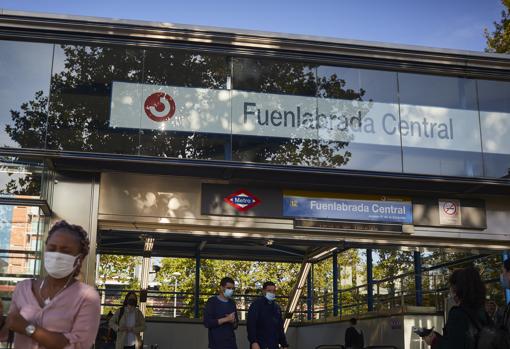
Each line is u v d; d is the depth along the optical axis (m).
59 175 11.57
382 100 12.81
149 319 20.98
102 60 11.91
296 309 24.70
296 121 12.35
